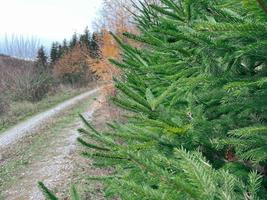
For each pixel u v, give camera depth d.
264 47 1.67
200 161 1.47
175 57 2.50
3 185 11.85
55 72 41.47
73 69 40.72
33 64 39.22
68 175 11.43
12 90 32.22
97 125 15.55
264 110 2.14
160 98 2.04
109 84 14.89
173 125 2.11
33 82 33.03
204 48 1.94
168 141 2.20
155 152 2.18
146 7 3.52
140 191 1.33
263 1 1.22
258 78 1.90
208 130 2.18
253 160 1.96
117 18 15.08
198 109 2.32
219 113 2.36
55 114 24.78
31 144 16.73
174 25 2.25
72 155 13.76
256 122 2.14
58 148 15.38
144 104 2.29
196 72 2.20
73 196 1.75
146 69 2.46
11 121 23.83
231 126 2.19
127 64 2.96
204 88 2.18
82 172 11.42
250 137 1.85
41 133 18.83
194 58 2.17
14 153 15.53
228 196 1.24
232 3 1.68
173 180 1.34
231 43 1.83
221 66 2.01
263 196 1.87
